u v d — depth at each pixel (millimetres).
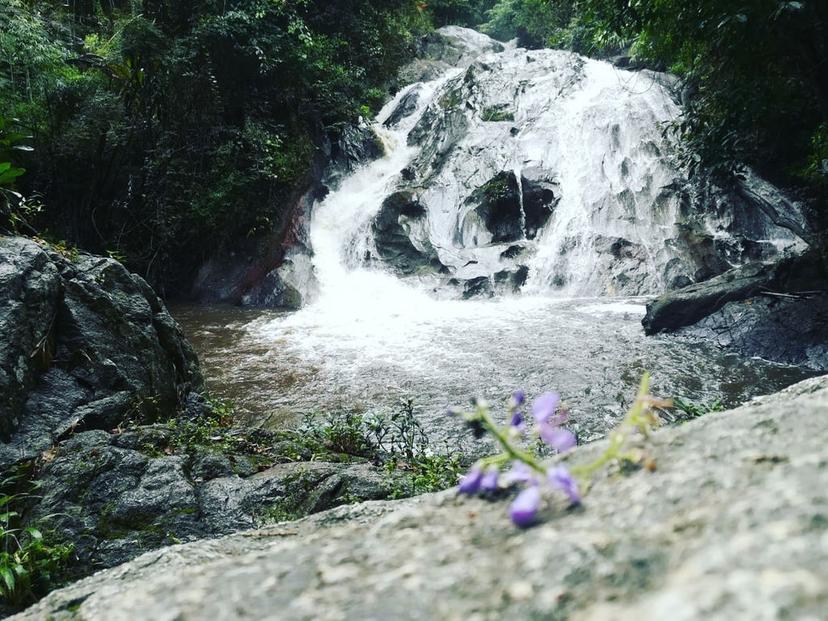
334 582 833
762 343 8320
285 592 834
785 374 7574
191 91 12617
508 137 15086
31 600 3051
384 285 12711
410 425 6219
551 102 15930
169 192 12367
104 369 4980
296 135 13938
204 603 843
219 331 10062
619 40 10211
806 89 9688
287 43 13648
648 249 12383
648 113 14484
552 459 1106
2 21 11094
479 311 11000
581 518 848
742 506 706
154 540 3482
